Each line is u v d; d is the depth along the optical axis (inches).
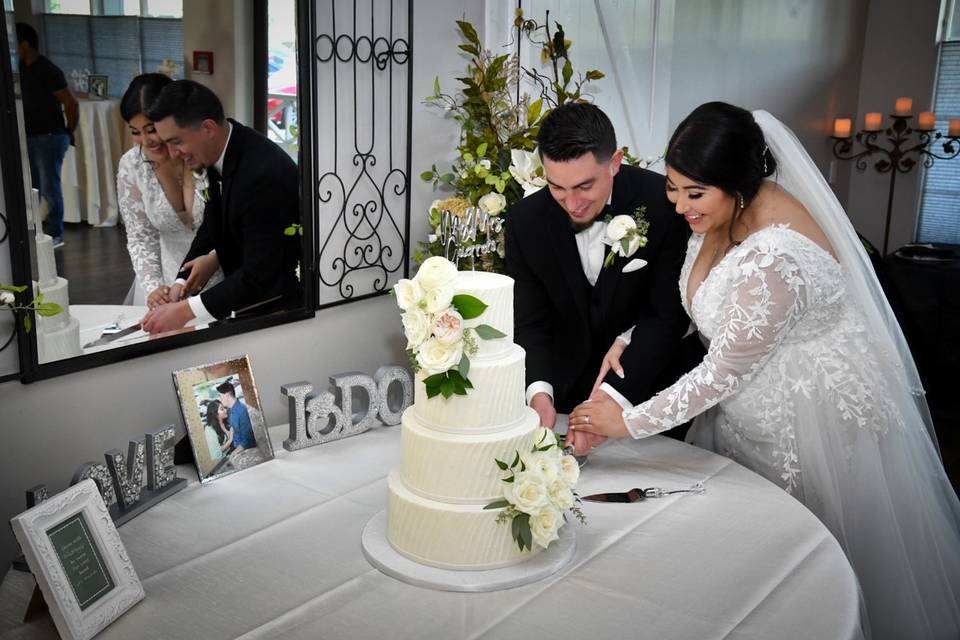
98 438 78.6
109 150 73.3
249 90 84.0
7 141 66.3
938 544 82.7
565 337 93.8
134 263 77.1
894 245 251.0
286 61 87.0
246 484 74.7
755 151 71.7
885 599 80.2
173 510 70.1
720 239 78.4
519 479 57.6
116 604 55.7
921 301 185.6
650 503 70.7
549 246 88.1
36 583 54.7
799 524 66.8
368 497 72.0
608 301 89.0
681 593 57.4
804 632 52.9
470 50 108.6
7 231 68.1
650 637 52.8
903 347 86.2
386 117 103.1
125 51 72.8
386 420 88.0
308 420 82.3
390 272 108.2
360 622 54.7
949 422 178.2
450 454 57.9
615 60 136.9
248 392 79.0
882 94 247.1
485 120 111.2
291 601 57.2
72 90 69.8
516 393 59.0
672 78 148.2
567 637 52.8
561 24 126.0
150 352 80.4
